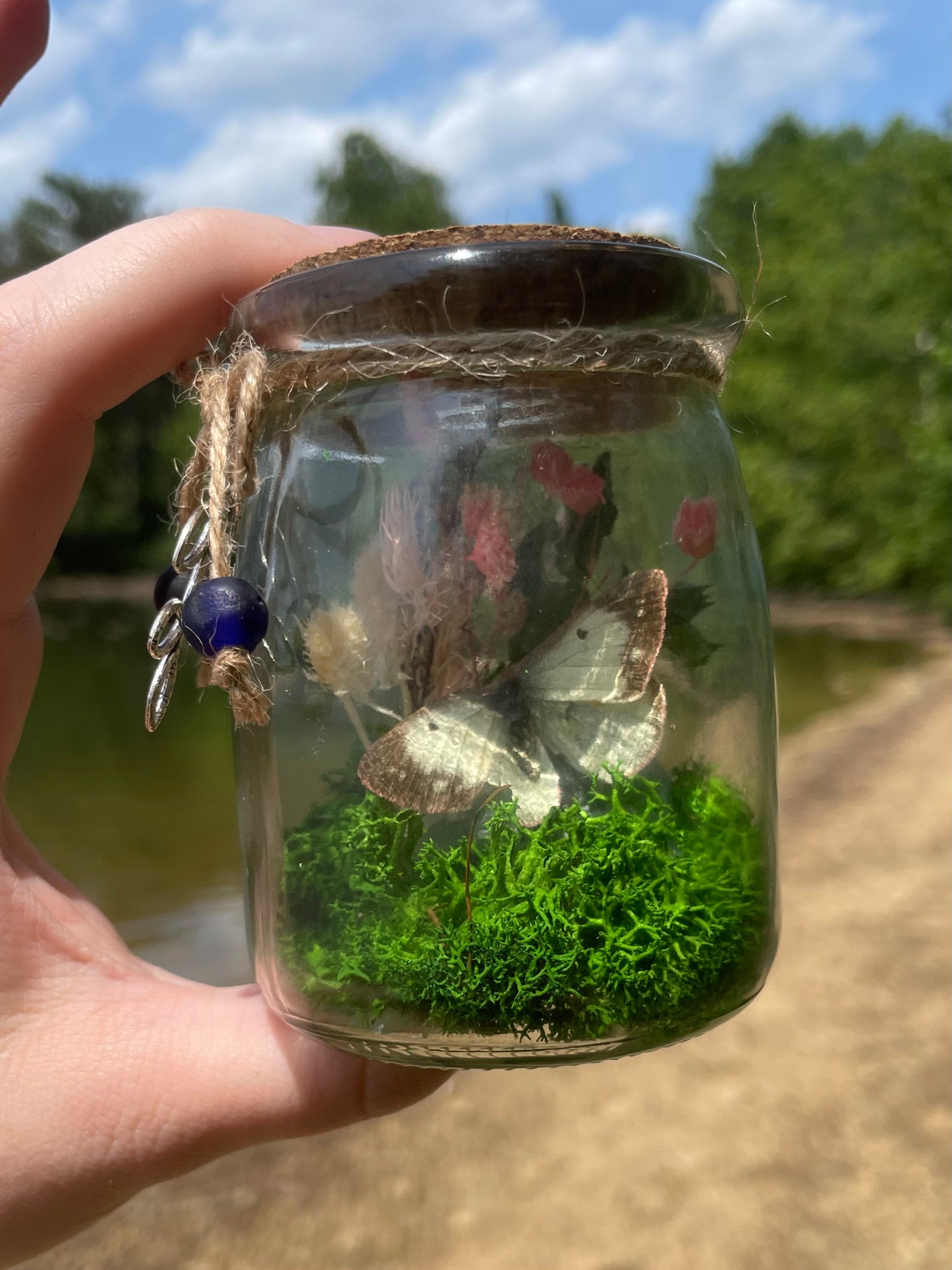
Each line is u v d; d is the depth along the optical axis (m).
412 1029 0.11
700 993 0.11
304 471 0.11
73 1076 0.13
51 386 0.12
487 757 0.11
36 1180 0.13
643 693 0.11
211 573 0.12
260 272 0.13
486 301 0.10
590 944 0.11
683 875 0.11
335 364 0.11
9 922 0.13
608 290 0.11
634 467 0.11
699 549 0.11
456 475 0.11
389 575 0.11
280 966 0.12
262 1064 0.13
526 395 0.11
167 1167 0.13
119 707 1.52
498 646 0.11
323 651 0.11
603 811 0.11
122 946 0.14
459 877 0.11
